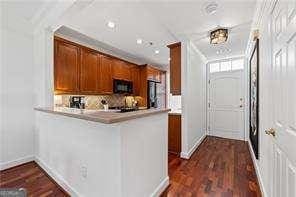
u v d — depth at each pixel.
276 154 1.56
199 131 4.60
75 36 3.62
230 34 3.24
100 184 1.66
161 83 6.33
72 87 3.54
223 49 4.26
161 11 2.42
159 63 6.29
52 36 2.99
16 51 2.96
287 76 1.24
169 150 3.80
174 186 2.36
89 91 3.93
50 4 2.41
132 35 3.46
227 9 2.35
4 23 2.77
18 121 2.99
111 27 3.07
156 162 2.13
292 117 1.15
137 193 1.74
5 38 2.83
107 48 4.44
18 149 2.99
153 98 5.81
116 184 1.52
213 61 5.33
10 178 2.51
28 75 3.11
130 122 1.63
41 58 2.97
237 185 2.38
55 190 2.20
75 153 1.99
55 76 3.23
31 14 2.70
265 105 2.06
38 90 3.07
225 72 5.16
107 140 1.59
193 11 2.41
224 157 3.49
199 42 3.72
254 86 3.05
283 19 1.32
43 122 2.79
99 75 4.20
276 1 1.52
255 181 2.50
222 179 2.55
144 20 2.80
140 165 1.79
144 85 5.62
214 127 5.36
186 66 3.50
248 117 4.58
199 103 4.62
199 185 2.38
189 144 3.61
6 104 2.86
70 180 2.09
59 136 2.30
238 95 4.95
